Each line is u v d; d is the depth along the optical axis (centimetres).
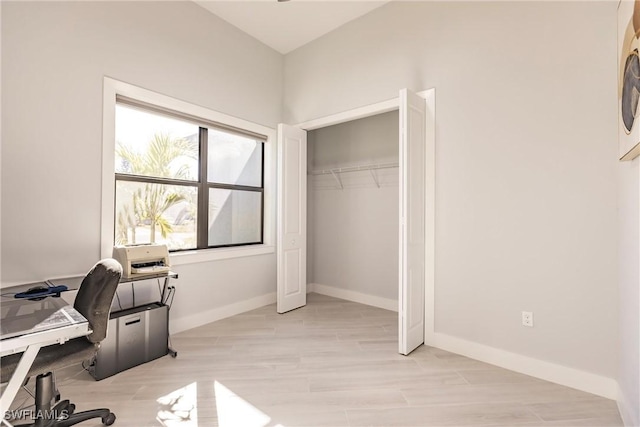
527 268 213
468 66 241
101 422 160
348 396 184
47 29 210
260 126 365
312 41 362
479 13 235
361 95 314
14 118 197
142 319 223
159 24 272
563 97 199
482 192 233
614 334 182
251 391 189
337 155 418
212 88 314
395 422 162
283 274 344
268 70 375
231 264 331
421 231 258
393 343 261
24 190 201
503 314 223
